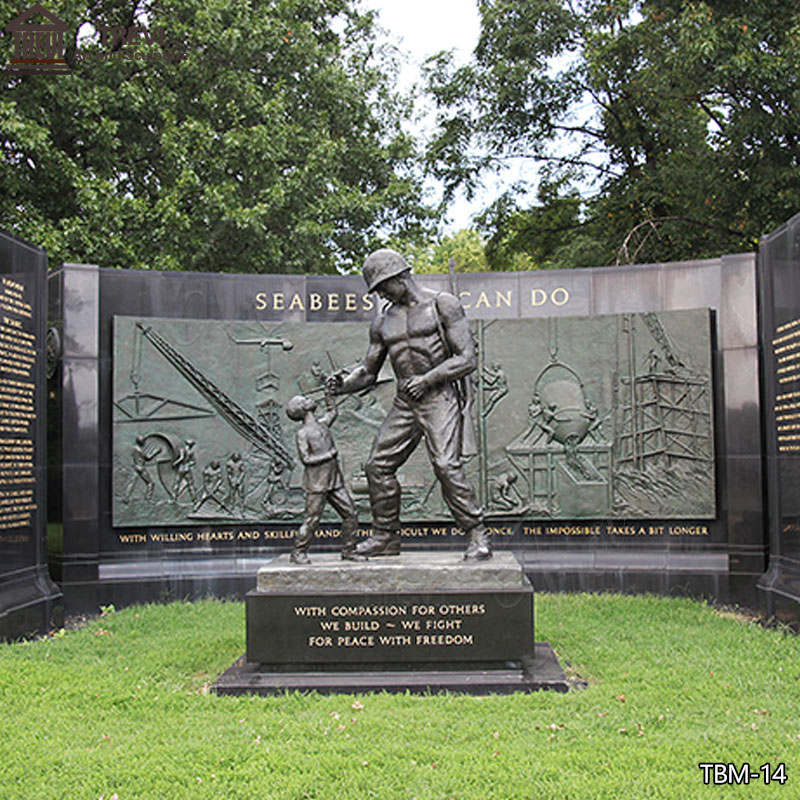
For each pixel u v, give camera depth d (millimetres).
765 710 5859
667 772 4773
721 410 10516
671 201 21812
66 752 5254
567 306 11109
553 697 6152
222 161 18016
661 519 10562
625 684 6496
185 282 11109
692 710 5906
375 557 7184
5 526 8906
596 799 4441
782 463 9352
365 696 6270
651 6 18969
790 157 17344
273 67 20453
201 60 19156
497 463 10852
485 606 6602
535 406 10852
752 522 10133
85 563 10391
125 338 10680
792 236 9047
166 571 10695
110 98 17938
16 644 8547
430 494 10844
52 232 16719
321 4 22422
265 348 11000
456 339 6863
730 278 10461
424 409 7027
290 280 11320
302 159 19797
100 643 8453
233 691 6484
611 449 10688
